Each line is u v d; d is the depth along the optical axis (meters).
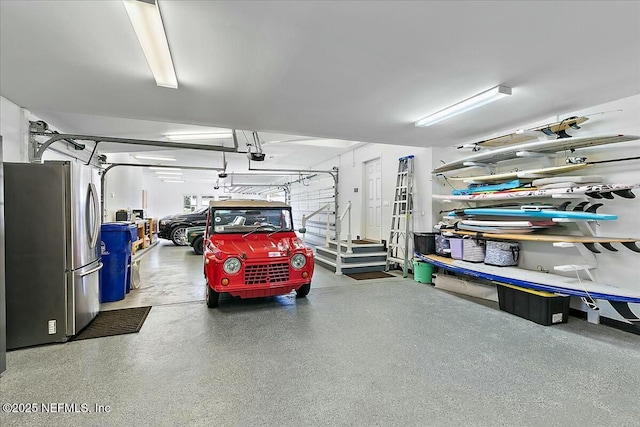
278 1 1.79
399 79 2.86
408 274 6.07
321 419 1.88
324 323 3.50
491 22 2.00
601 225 3.56
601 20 1.96
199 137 6.33
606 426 1.82
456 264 4.62
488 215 5.02
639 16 1.91
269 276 3.89
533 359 2.65
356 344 2.95
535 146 3.74
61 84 2.96
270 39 2.20
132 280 5.01
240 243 4.25
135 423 1.84
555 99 3.32
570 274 3.89
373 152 7.48
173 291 4.91
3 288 2.43
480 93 3.18
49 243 2.93
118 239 4.41
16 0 1.78
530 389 2.20
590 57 2.44
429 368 2.49
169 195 15.60
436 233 5.54
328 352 2.78
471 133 4.73
